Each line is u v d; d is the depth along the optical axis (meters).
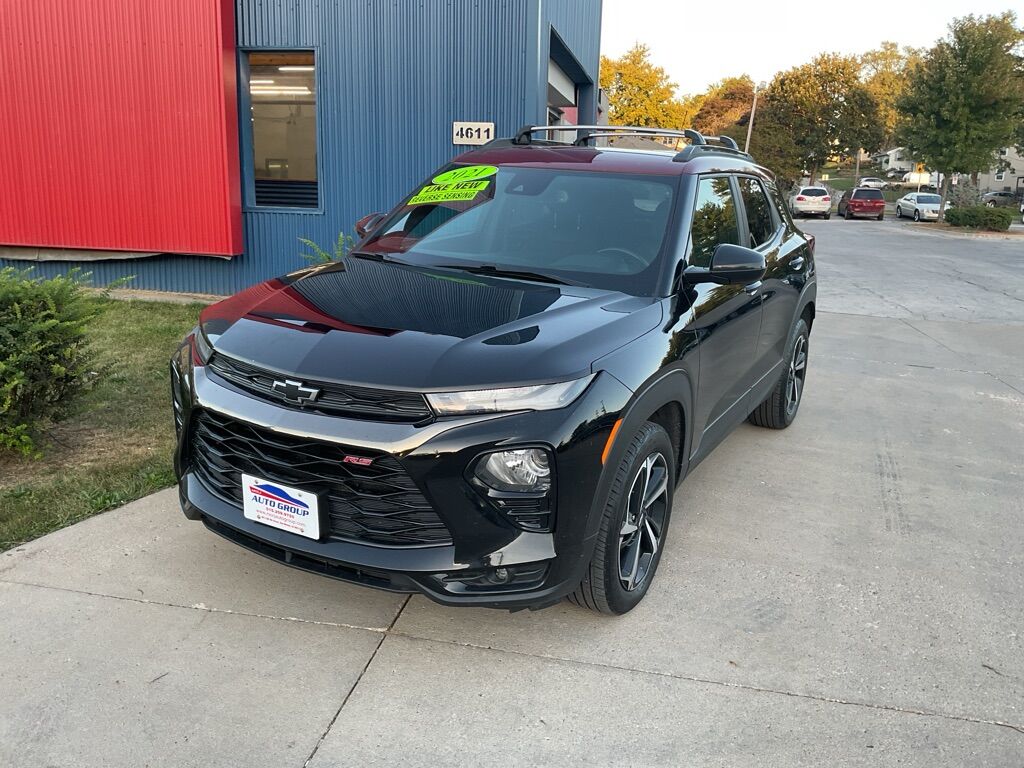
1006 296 12.93
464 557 2.51
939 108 33.00
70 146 8.70
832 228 30.55
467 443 2.43
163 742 2.33
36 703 2.45
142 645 2.75
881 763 2.38
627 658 2.82
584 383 2.59
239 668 2.67
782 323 4.71
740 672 2.77
